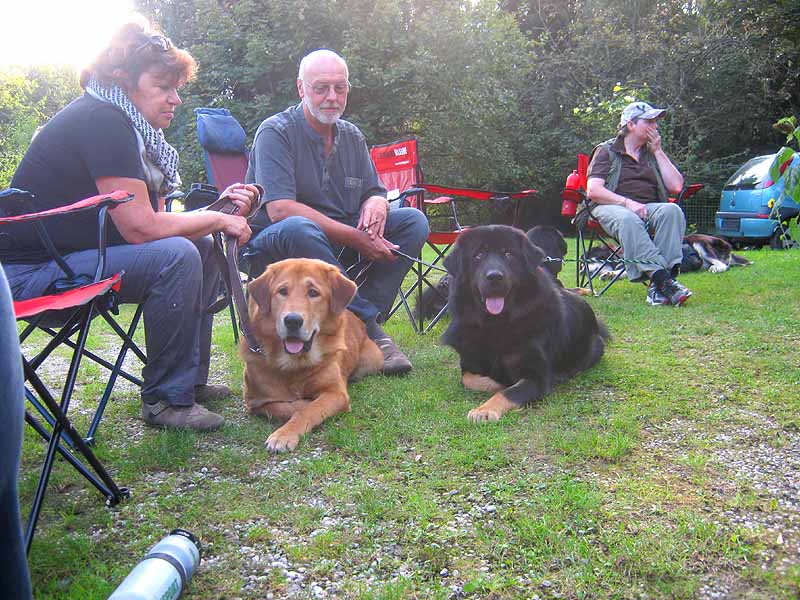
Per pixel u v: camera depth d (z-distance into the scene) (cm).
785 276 695
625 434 283
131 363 447
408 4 1655
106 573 187
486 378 363
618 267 731
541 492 233
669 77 1753
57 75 2266
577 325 386
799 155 402
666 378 363
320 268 328
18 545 120
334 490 238
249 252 420
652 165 638
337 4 1597
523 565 189
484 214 1888
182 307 292
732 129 1825
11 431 112
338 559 195
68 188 283
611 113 1404
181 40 1756
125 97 292
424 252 1014
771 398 323
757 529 204
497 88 1806
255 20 1606
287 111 440
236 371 417
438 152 1809
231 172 525
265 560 195
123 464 261
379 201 432
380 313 455
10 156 1492
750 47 1775
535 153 1933
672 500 225
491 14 1770
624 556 190
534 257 357
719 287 648
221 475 257
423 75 1622
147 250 286
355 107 1708
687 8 1934
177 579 172
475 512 221
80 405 349
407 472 254
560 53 1977
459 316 374
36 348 493
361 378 386
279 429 290
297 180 430
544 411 320
